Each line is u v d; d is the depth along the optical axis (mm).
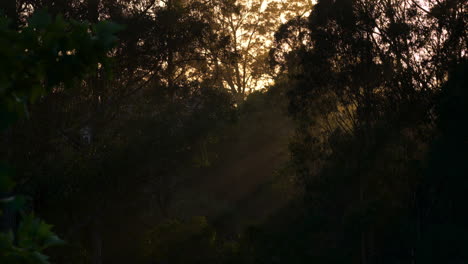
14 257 2223
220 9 25688
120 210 25375
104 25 2531
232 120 26016
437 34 30094
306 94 32438
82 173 20250
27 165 19062
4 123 2098
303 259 30562
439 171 28344
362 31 31078
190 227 26734
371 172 31016
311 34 31641
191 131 23859
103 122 22891
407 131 31641
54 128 20297
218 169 44969
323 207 34719
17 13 19656
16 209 2027
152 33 22703
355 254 31875
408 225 32031
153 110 24547
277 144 46344
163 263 26438
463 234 30422
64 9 20906
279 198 43812
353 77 31156
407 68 30609
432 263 29578
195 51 24875
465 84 27578
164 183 29672
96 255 24984
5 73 2098
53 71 2459
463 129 27266
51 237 2340
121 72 22812
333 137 32219
